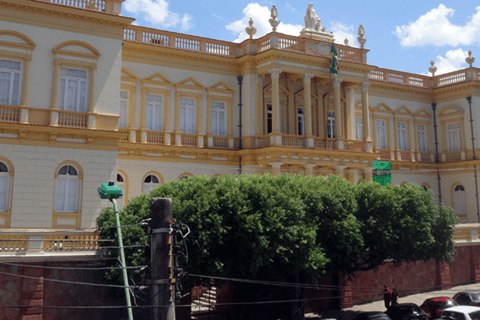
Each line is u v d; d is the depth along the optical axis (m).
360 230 23.36
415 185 25.88
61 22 24.94
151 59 32.03
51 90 24.50
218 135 34.00
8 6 23.88
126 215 20.08
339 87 35.53
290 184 22.78
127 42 30.81
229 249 20.62
